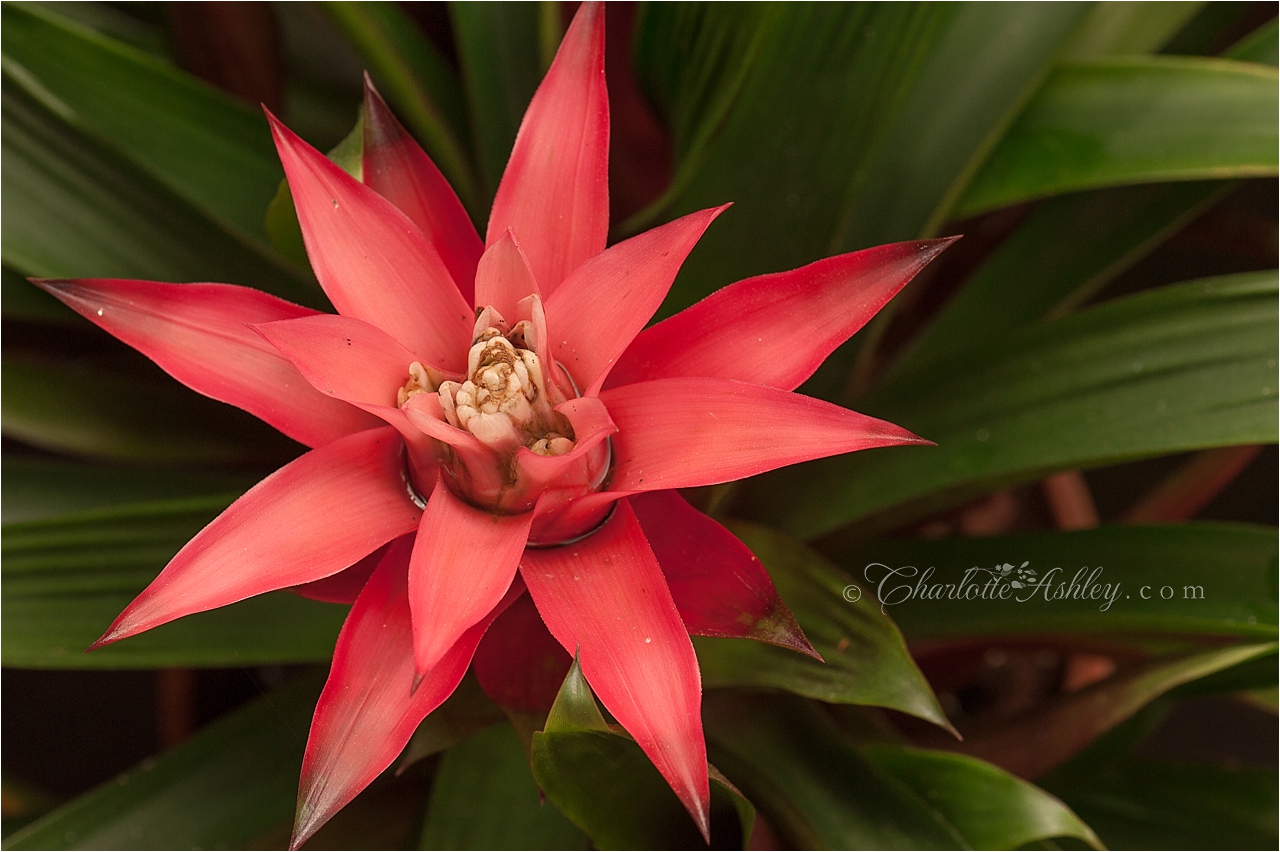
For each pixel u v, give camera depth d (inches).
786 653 24.3
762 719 25.5
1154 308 25.6
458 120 28.5
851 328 22.9
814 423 22.3
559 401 22.7
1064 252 27.9
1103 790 27.1
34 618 25.3
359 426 23.3
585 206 23.5
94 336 29.8
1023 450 25.5
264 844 25.7
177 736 28.4
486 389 22.4
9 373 27.5
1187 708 34.1
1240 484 35.9
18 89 26.8
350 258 23.1
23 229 26.7
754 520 26.7
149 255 27.3
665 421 22.7
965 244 34.7
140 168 27.1
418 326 23.3
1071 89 26.6
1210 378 25.2
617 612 22.5
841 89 26.0
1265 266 35.4
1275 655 25.8
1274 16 28.8
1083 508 33.6
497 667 23.5
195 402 28.5
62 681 32.9
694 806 21.9
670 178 32.2
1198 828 26.6
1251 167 25.6
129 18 32.7
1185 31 28.9
